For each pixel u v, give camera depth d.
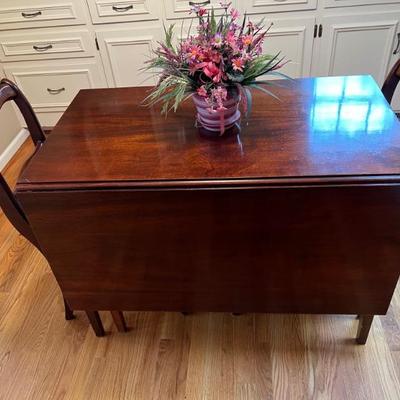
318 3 2.16
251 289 1.27
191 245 1.16
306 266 1.18
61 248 1.20
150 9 2.23
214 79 1.02
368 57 2.37
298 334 1.50
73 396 1.39
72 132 1.28
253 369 1.41
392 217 1.03
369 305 1.27
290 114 1.26
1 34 2.39
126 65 2.46
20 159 2.65
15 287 1.78
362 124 1.18
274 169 1.03
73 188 1.05
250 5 2.19
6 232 2.07
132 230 1.13
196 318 1.59
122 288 1.31
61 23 2.32
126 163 1.11
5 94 1.33
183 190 1.02
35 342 1.56
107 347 1.52
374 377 1.35
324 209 1.03
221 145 1.15
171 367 1.44
